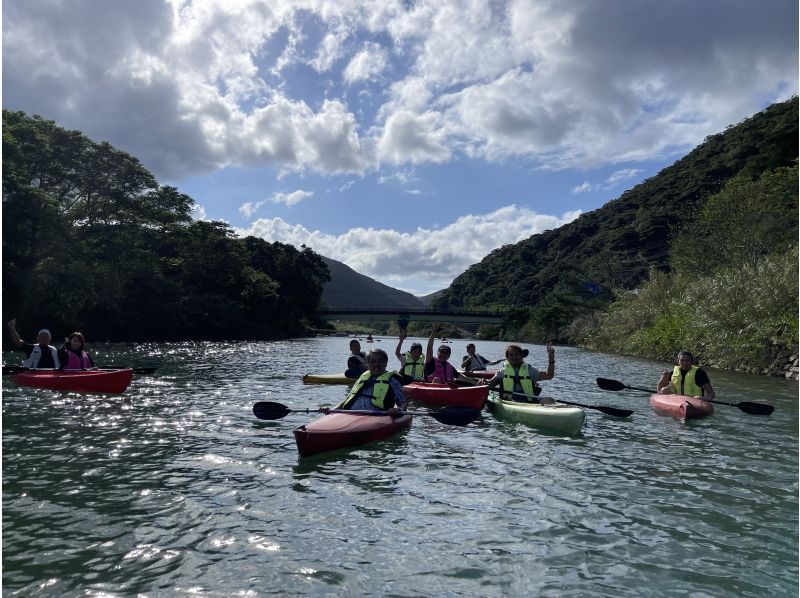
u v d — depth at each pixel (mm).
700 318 22688
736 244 29906
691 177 102750
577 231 133375
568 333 60750
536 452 6672
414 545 4008
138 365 18109
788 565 3756
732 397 12328
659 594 3367
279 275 66500
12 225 27969
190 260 49406
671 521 4508
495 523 4430
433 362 11367
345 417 7078
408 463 6082
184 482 5301
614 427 8336
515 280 142125
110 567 3582
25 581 3373
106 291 34625
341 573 3574
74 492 4957
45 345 11109
